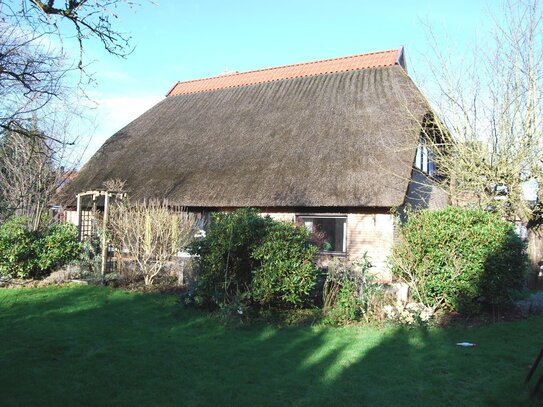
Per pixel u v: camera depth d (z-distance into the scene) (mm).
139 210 12633
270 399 4879
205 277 8930
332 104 18500
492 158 12938
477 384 5398
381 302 8547
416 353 6488
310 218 15758
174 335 7277
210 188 16719
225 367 5832
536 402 4875
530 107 12336
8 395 4855
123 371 5621
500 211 11930
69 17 5324
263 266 8648
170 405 4711
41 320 8125
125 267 12812
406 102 15539
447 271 9055
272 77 22922
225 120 20766
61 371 5582
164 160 19688
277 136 17875
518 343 7035
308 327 7859
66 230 13531
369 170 14461
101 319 8273
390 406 4773
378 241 14398
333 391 5113
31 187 16703
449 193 14062
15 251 12266
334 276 9141
